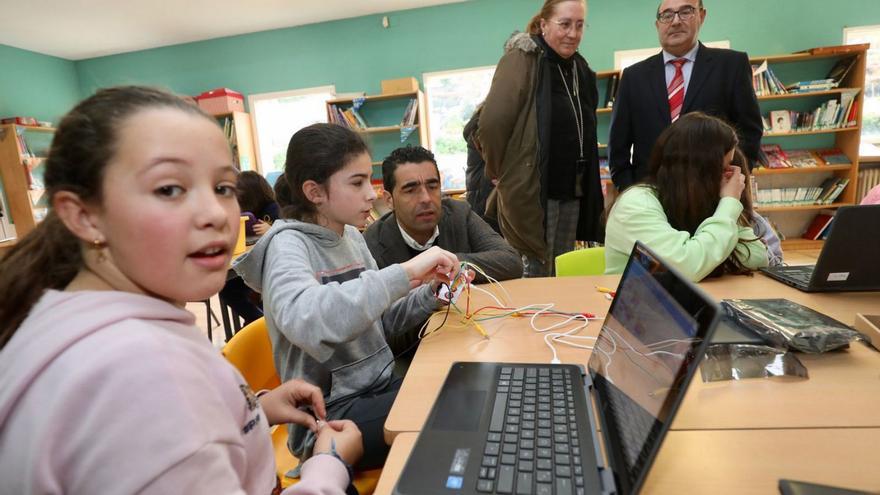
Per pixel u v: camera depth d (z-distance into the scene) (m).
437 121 5.16
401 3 4.68
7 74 4.83
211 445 0.45
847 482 0.54
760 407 0.70
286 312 0.91
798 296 1.17
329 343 0.91
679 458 0.59
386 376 1.18
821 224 4.59
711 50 2.24
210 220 0.49
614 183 2.52
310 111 5.32
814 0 4.36
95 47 5.06
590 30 4.65
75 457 0.40
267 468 0.63
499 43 4.82
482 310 1.23
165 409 0.42
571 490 0.52
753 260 1.49
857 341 0.89
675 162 1.47
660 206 1.51
